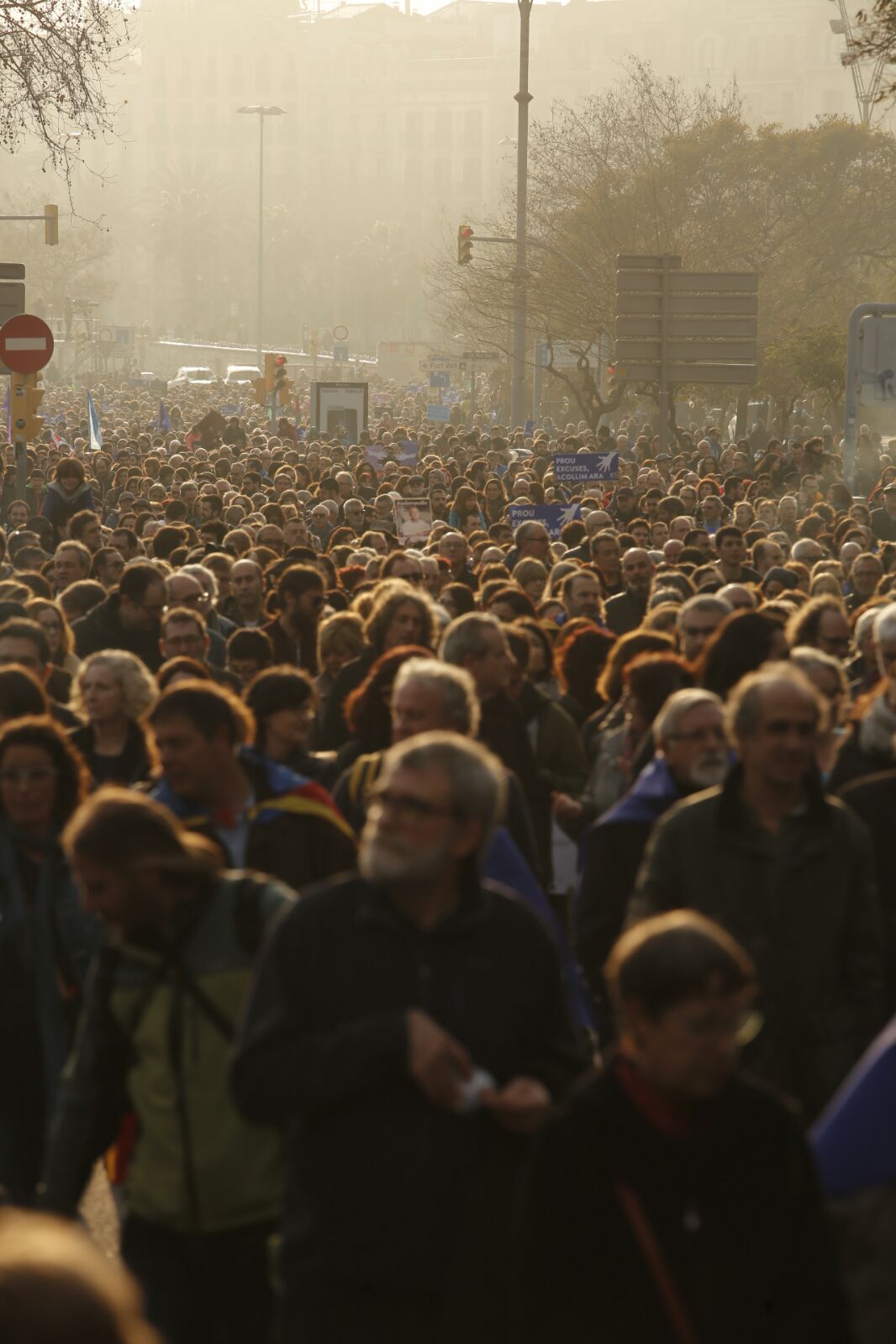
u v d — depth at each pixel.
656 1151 10.01
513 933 12.05
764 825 15.32
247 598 37.56
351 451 113.38
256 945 13.27
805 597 36.00
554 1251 10.00
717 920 15.07
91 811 13.35
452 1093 11.25
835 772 19.41
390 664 21.77
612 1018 17.62
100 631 33.53
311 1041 11.59
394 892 11.94
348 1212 11.52
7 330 67.25
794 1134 10.24
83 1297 5.52
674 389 138.38
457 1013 11.73
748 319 85.69
